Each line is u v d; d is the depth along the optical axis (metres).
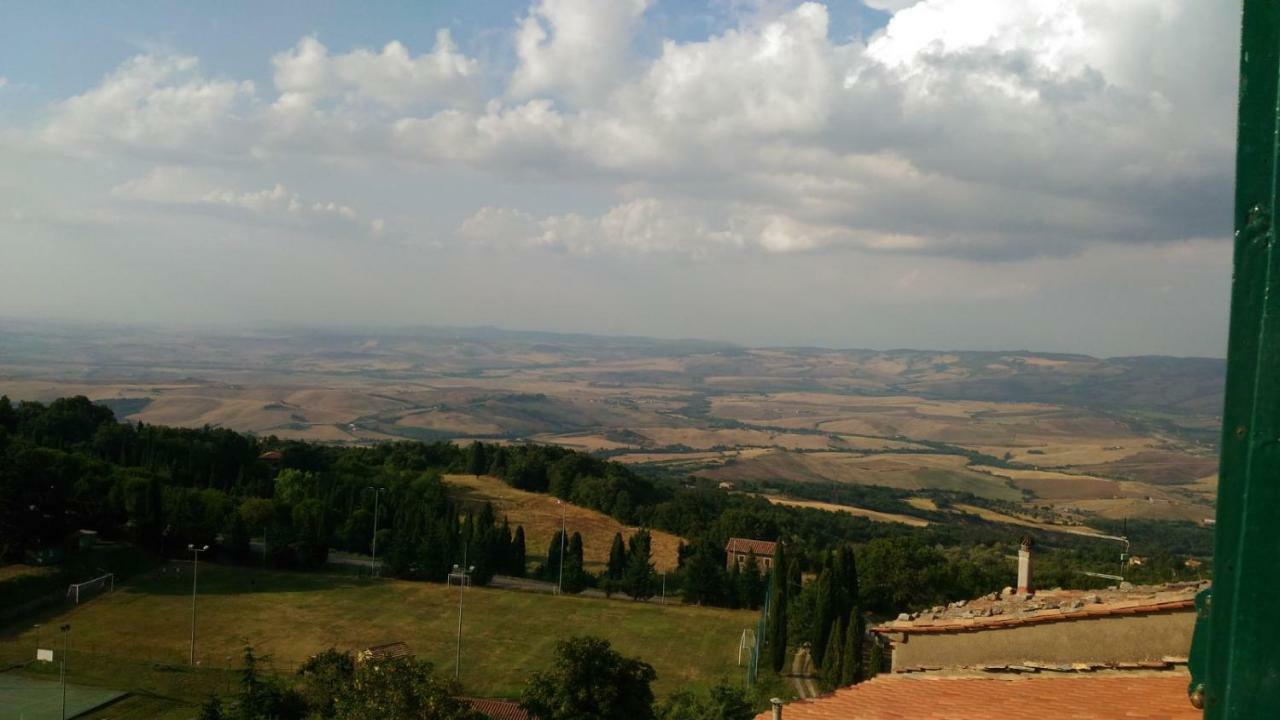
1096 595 19.72
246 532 96.38
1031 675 15.73
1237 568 2.86
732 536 119.25
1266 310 2.84
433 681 39.31
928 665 19.47
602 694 42.62
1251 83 2.91
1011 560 101.06
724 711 46.06
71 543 85.62
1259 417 2.82
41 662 62.75
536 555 113.62
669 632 81.56
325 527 99.56
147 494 92.12
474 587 94.69
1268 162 2.86
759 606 91.94
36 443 108.44
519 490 144.25
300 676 54.25
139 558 89.62
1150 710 10.72
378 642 73.62
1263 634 2.79
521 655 72.75
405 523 103.56
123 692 57.88
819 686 60.84
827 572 66.88
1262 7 2.89
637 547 99.56
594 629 81.56
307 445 145.88
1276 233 2.82
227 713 47.44
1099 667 15.16
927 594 81.06
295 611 80.50
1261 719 2.76
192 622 74.88
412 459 150.88
